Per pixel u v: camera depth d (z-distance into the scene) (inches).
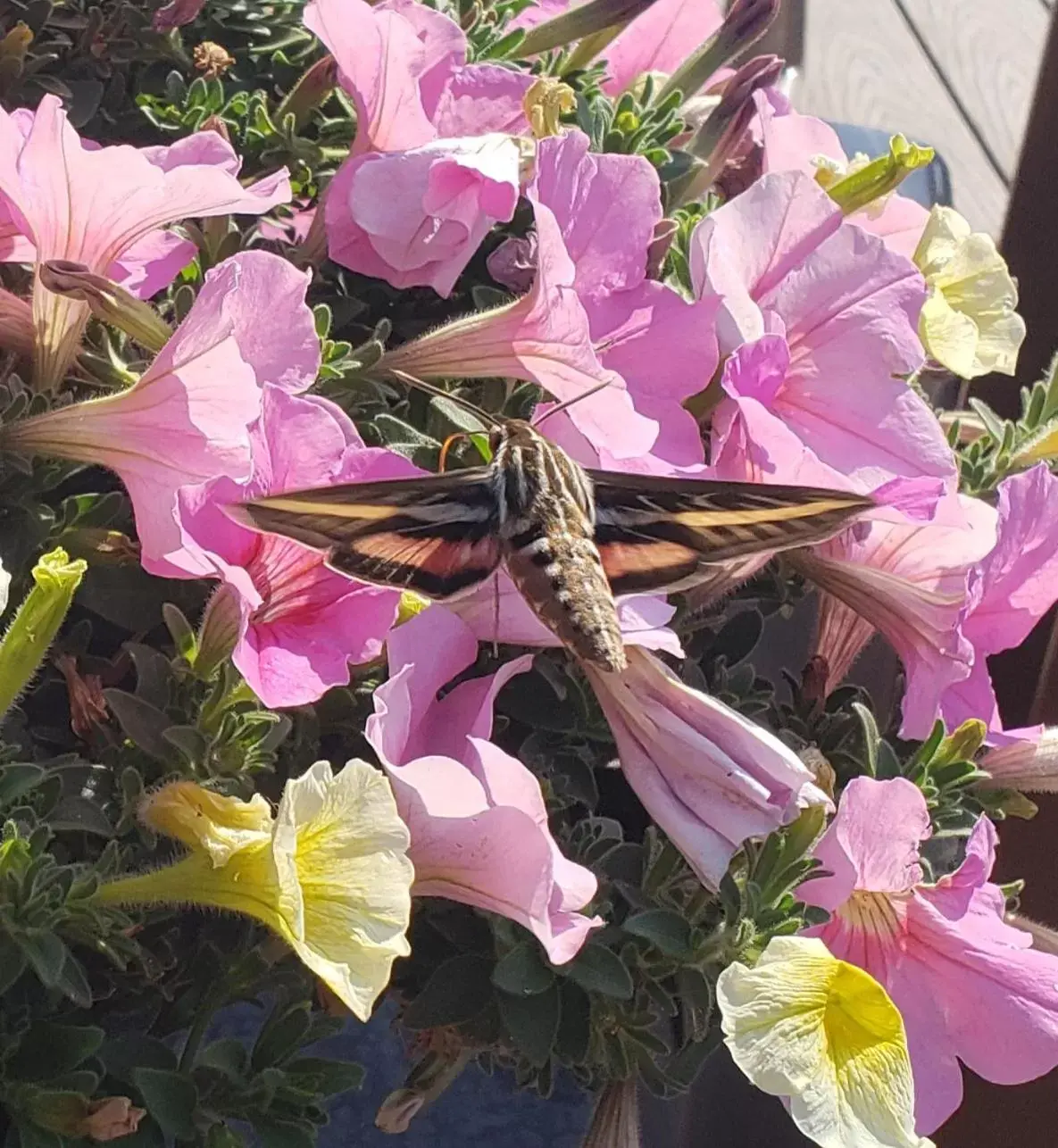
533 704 9.9
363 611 8.8
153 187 9.1
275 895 7.8
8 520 9.4
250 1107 8.8
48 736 9.6
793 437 9.3
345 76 10.5
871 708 11.1
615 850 9.6
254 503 7.6
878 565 10.1
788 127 11.8
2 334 9.7
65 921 8.5
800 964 8.7
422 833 8.2
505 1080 12.7
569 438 9.5
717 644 11.0
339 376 10.0
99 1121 8.2
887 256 10.3
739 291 9.8
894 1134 8.5
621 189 10.1
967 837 10.9
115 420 8.8
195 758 8.9
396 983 9.9
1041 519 10.3
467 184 10.1
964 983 9.6
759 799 8.8
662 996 9.4
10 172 9.0
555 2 13.6
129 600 9.6
